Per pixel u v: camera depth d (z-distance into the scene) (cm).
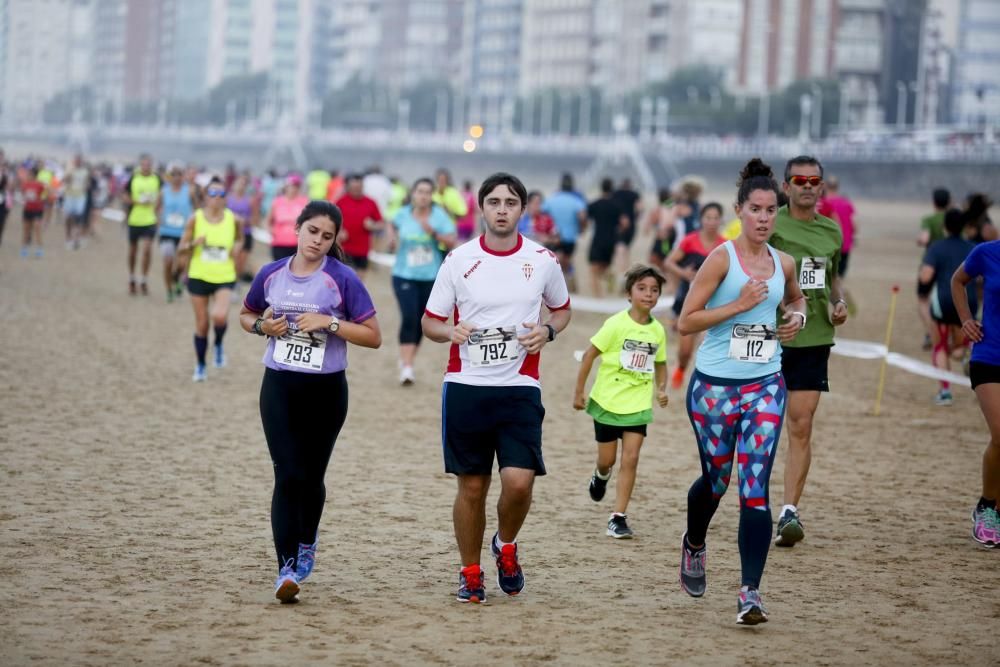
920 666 1149
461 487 1330
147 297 4716
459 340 1301
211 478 1944
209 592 1348
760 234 1309
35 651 1131
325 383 1343
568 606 1336
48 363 3078
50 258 6316
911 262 8238
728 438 1308
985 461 1658
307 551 1378
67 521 1647
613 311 4681
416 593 1373
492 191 1308
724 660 1152
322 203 1352
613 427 1697
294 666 1105
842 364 3666
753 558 1247
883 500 1939
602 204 4753
